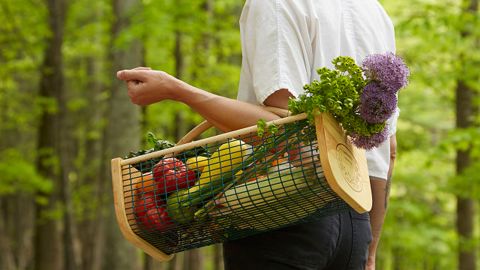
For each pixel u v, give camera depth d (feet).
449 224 54.39
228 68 46.39
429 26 34.17
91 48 58.18
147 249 6.71
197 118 45.60
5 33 48.65
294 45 6.77
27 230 80.02
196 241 6.74
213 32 45.37
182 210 6.37
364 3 7.40
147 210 6.48
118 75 6.89
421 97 47.91
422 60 37.78
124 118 34.88
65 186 48.29
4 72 52.85
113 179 6.51
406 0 39.68
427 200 53.78
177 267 54.08
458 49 35.47
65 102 49.60
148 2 37.76
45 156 49.90
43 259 49.65
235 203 6.23
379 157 7.43
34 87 70.90
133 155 7.07
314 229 6.59
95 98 68.28
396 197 46.09
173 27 37.81
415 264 68.85
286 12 6.79
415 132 48.19
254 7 6.89
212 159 6.37
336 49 7.00
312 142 6.18
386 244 48.67
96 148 70.28
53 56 49.11
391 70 5.99
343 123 6.11
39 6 48.47
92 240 64.64
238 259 6.75
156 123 49.57
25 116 52.95
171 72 48.91
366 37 7.20
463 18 34.12
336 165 5.95
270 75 6.68
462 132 32.96
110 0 51.70
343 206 6.44
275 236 6.61
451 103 46.26
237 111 6.68
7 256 65.92
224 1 46.93
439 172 49.47
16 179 46.62
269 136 6.15
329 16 7.01
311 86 6.02
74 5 55.77
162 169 6.45
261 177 6.23
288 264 6.58
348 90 5.97
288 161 6.12
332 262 6.88
